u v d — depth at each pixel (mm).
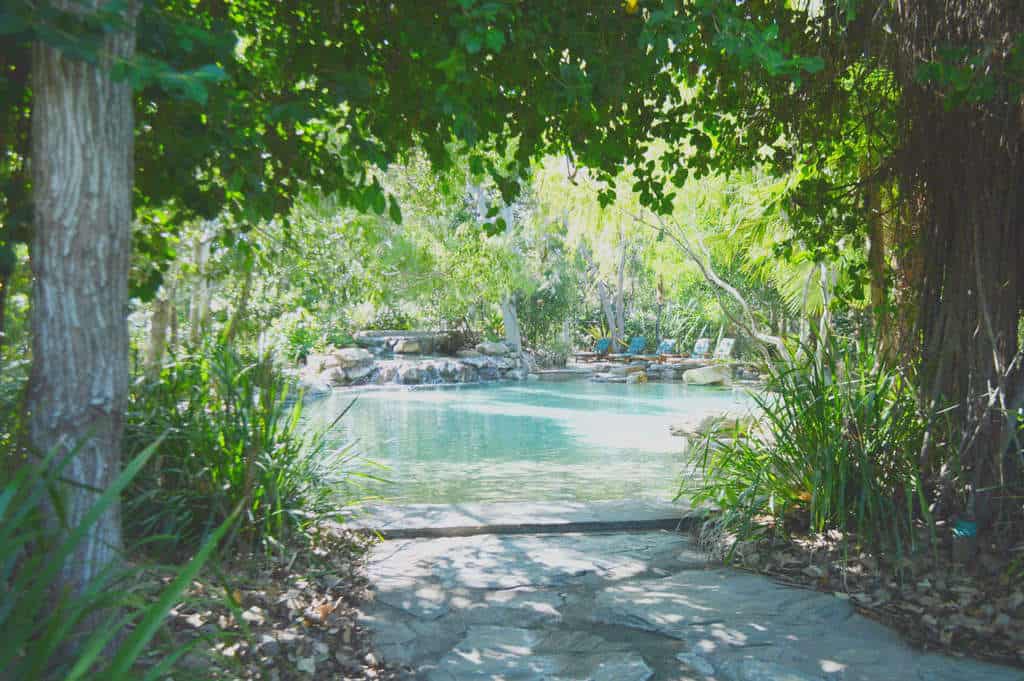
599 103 4055
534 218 12555
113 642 2234
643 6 3545
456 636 3316
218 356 4383
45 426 2102
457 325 27562
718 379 22031
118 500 2238
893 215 5172
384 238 11812
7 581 1952
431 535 4902
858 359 4969
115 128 2121
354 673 2936
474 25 3025
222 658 2379
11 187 2729
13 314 3828
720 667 3000
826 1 4414
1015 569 3775
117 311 2180
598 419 13664
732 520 4684
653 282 30344
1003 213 4289
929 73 3762
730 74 4750
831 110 5043
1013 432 4031
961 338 4461
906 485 4254
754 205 8305
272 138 3891
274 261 7379
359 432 11906
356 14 3887
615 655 3109
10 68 2564
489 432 11922
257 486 4074
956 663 3033
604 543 4766
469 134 3490
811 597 3754
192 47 2510
